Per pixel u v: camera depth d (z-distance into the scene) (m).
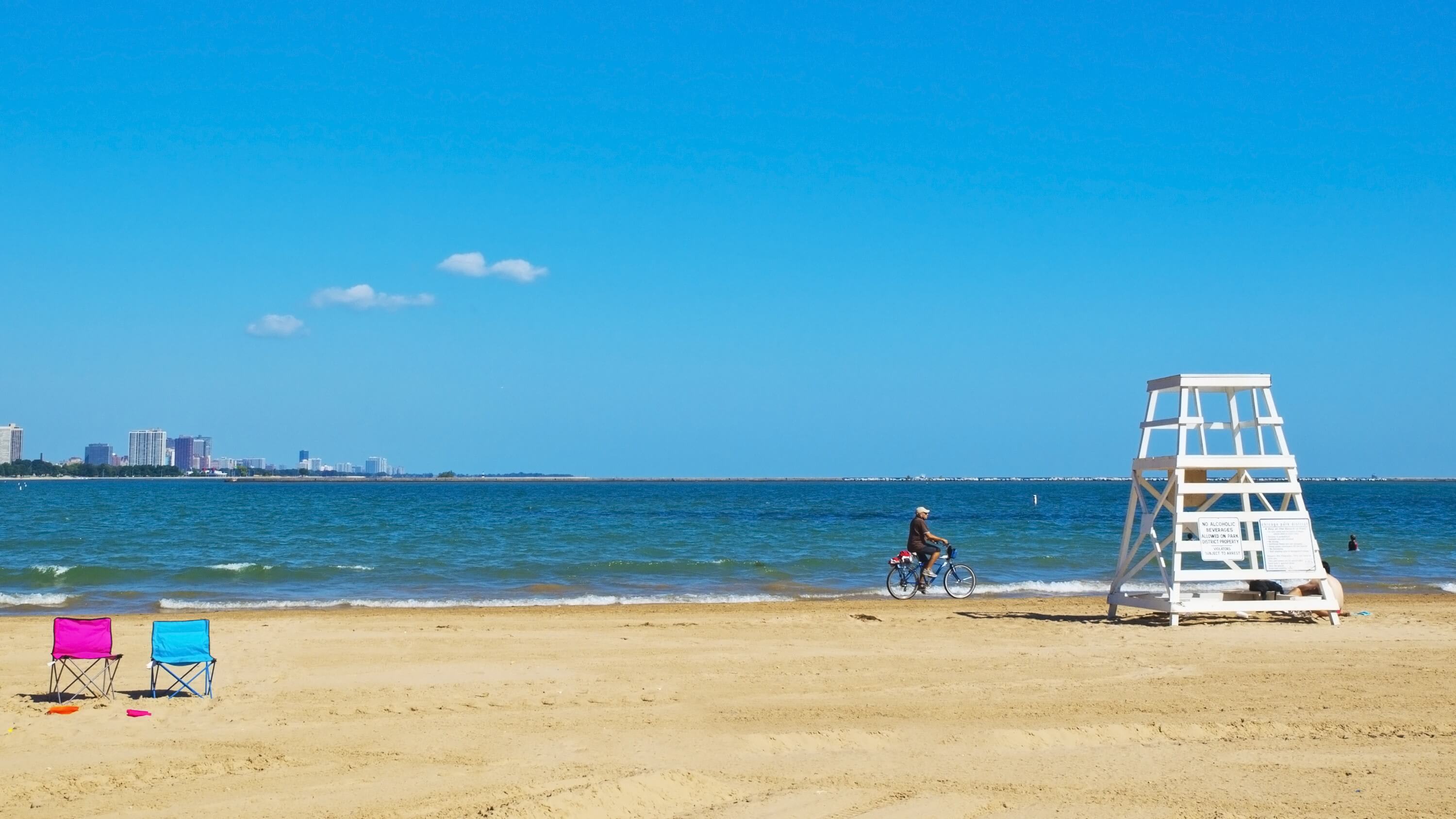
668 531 50.00
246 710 11.02
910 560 23.09
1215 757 9.45
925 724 10.54
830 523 58.72
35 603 22.03
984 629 16.89
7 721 10.38
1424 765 9.17
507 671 13.30
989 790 8.51
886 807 8.08
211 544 39.78
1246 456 17.48
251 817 7.72
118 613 20.67
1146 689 12.16
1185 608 17.28
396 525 54.00
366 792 8.30
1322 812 7.99
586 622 18.09
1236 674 12.99
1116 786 8.61
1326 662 13.82
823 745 9.77
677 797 8.27
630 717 10.80
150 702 11.38
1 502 88.31
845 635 16.33
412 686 12.34
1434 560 33.84
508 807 7.84
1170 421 17.69
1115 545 39.75
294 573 28.53
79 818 7.67
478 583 26.86
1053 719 10.73
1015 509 84.81
